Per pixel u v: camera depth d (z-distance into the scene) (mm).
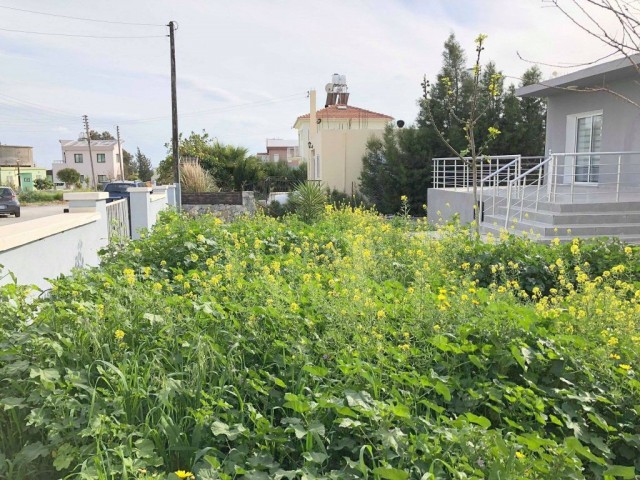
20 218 22922
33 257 4602
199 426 2506
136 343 3330
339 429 2600
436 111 21344
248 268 5793
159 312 3592
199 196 19516
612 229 9359
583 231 9305
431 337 3332
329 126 29781
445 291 4223
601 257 6324
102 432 2348
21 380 2654
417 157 20641
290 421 2508
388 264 6082
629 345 3494
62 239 5375
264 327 3531
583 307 4145
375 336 3336
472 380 3074
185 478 2291
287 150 58938
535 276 6062
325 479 2184
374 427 2488
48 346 2889
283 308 3656
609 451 2654
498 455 2293
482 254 6289
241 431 2441
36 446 2377
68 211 6676
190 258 5961
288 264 5441
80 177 61094
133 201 10102
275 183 25859
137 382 2779
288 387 2961
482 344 3279
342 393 2770
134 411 2656
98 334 3145
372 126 30172
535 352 3164
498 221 11461
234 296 4070
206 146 27031
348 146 24562
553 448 2406
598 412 2914
